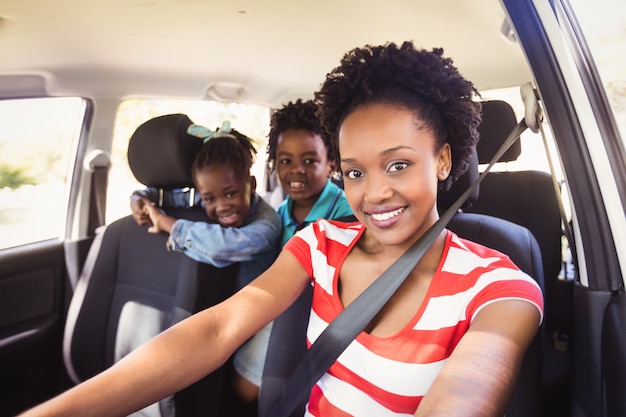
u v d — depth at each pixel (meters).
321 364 0.84
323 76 2.10
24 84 1.60
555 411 1.42
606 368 0.96
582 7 1.02
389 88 0.82
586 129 0.95
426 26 1.62
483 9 1.50
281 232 1.74
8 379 1.70
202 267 1.41
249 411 1.57
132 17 1.39
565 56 0.92
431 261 0.88
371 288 0.86
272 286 0.96
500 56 1.87
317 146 1.66
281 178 1.71
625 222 0.97
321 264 0.97
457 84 0.84
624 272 0.97
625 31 1.01
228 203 1.55
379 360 0.80
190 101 2.13
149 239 1.59
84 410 0.67
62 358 1.91
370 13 1.51
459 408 0.59
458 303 0.79
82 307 1.68
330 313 0.92
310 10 1.48
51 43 1.45
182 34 1.56
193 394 1.33
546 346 1.75
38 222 1.96
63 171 2.00
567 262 1.94
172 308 1.45
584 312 1.03
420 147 0.81
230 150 1.54
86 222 2.04
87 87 1.80
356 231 1.00
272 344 1.21
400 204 0.81
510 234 1.18
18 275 1.78
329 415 0.86
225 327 0.85
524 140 2.08
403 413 0.78
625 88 0.99
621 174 0.98
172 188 1.66
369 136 0.80
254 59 1.88
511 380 0.64
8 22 1.28
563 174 1.00
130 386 0.72
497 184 2.03
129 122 2.06
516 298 0.75
